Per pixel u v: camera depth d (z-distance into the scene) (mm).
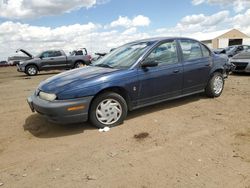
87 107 4754
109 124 5035
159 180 3238
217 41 39469
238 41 40750
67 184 3240
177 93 6000
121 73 5098
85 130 4961
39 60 18297
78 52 19641
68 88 4645
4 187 3240
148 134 4664
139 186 3135
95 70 5348
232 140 4297
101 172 3477
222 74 7027
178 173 3377
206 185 3102
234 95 7328
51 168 3643
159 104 6488
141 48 5664
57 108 4539
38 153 4137
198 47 6500
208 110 5934
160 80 5574
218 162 3609
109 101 4992
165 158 3781
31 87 11477
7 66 42688
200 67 6332
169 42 5898
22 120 5840
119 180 3275
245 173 3320
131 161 3732
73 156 3963
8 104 7645
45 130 5117
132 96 5250
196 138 4434
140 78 5273
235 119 5277
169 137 4512
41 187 3205
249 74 12164
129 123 5246
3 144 4559
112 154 3961
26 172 3574
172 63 5824
